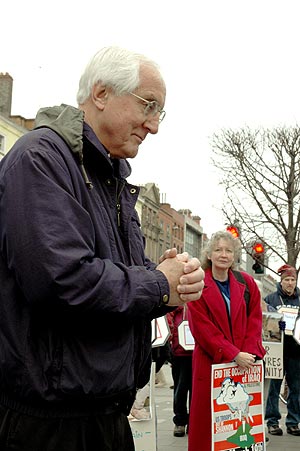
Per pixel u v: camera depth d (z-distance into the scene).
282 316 6.42
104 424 2.04
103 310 1.83
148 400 4.50
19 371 1.86
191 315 4.58
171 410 8.94
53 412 1.91
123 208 2.21
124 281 1.90
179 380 6.71
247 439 4.31
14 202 1.83
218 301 4.58
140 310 1.91
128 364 2.02
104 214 2.08
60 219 1.81
